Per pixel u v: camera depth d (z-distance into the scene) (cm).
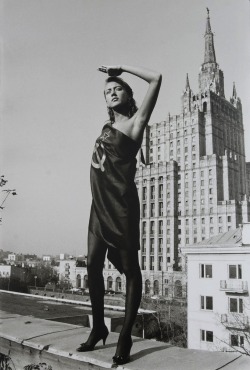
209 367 281
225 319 1670
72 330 416
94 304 343
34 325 444
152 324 894
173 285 3991
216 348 1672
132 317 315
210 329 1773
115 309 1016
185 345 1877
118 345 305
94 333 339
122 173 341
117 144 346
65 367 326
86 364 312
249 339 1568
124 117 360
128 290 323
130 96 364
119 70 357
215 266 1817
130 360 304
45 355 346
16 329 421
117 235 330
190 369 278
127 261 326
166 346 346
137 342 359
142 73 346
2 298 1566
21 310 1210
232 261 1755
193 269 1888
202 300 1833
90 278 346
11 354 379
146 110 344
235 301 1717
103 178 347
